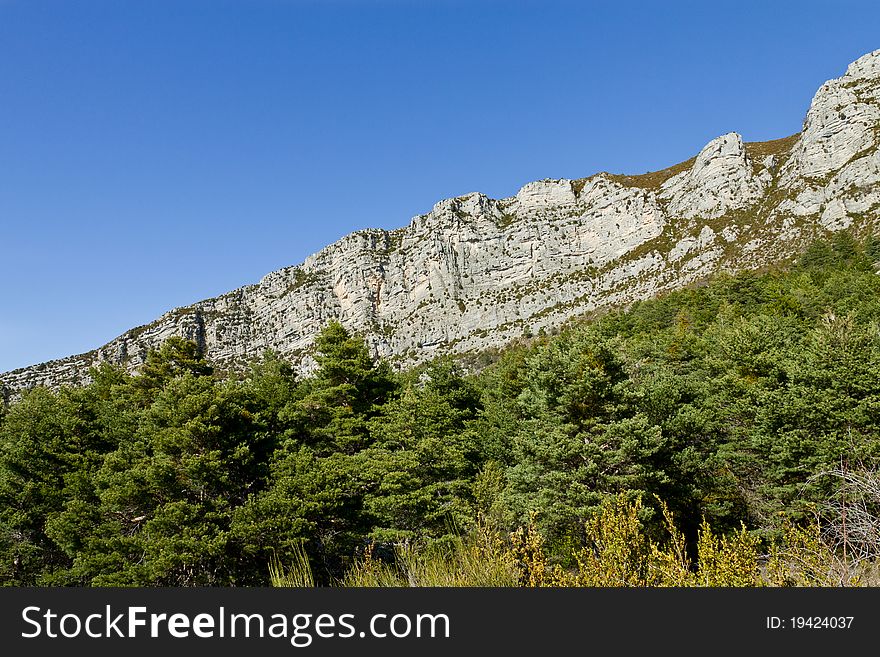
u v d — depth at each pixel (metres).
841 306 39.75
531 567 5.82
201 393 21.84
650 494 18.14
